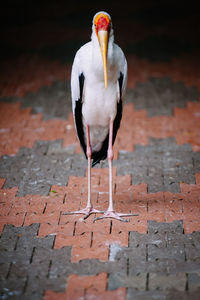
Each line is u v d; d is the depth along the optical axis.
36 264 3.90
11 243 4.21
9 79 9.08
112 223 4.51
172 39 11.27
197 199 4.95
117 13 13.91
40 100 7.98
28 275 3.76
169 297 3.47
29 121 7.16
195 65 9.49
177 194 5.06
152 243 4.17
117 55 4.48
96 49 4.39
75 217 4.62
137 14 13.72
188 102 7.73
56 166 5.77
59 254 4.04
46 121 7.15
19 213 4.72
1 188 5.26
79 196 5.06
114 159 5.94
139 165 5.76
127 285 3.62
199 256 3.96
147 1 15.12
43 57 10.40
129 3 14.89
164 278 3.69
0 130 6.87
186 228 4.39
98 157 5.19
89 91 4.54
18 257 4.00
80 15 13.76
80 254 4.03
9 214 4.70
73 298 3.48
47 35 12.08
